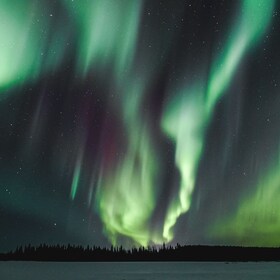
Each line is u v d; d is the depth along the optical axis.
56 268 107.31
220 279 54.25
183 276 63.72
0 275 67.69
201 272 78.88
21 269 99.56
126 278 58.72
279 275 64.75
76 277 62.06
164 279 55.34
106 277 61.34
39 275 68.88
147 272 81.12
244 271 81.19
